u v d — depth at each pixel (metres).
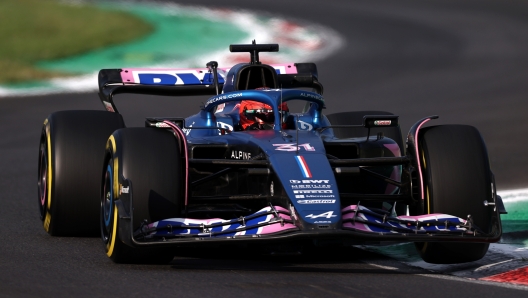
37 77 77.81
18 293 18.27
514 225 27.25
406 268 21.52
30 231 26.72
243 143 23.05
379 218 20.09
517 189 33.81
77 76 79.38
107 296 17.95
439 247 21.20
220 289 18.55
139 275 20.02
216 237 19.27
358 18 116.56
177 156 21.08
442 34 103.06
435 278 20.08
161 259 21.23
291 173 20.38
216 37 104.06
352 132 29.48
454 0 129.38
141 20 109.50
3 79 76.56
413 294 18.30
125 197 20.38
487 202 21.05
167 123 21.42
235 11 120.44
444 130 21.95
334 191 19.86
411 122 53.41
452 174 21.11
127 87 30.48
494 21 110.75
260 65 26.80
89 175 25.22
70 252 23.25
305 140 22.47
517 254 22.98
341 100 64.62
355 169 21.97
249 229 19.36
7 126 55.47
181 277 19.78
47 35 96.44
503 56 86.38
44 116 59.38
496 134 47.69
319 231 18.70
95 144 25.48
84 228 25.50
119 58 89.94
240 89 26.81
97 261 21.91
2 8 106.00
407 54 90.50
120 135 21.45
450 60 85.44
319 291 18.44
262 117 25.44
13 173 39.44
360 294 18.25
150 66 86.69
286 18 116.62
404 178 22.52
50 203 25.31
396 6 125.38
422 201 21.55
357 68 82.88
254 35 105.88
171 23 110.38
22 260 22.05
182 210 21.31
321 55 92.50
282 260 22.34
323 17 117.62
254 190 22.30
